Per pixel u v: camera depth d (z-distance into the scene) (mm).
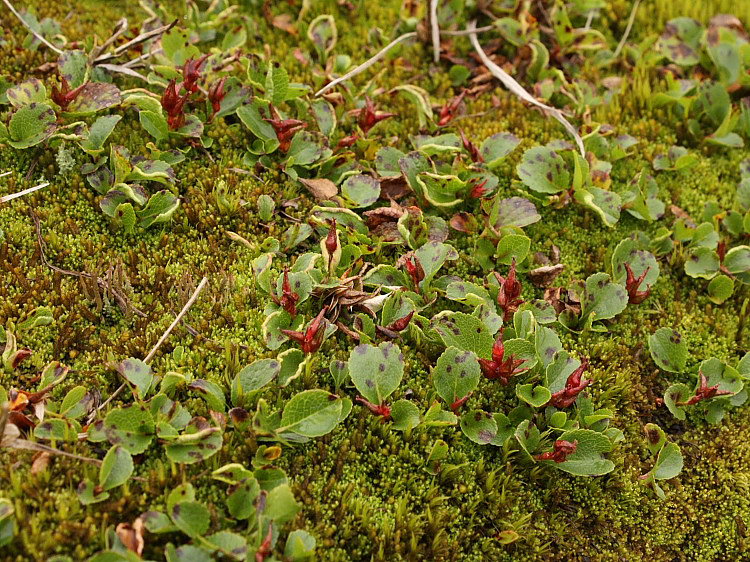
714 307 536
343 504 479
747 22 599
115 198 515
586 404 501
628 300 526
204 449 474
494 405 502
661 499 500
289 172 530
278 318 499
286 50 573
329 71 562
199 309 506
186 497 464
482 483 492
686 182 557
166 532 467
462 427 493
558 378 500
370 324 503
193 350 499
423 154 531
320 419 482
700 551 500
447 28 584
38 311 496
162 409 481
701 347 526
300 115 546
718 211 545
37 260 509
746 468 510
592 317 517
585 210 544
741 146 562
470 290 512
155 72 544
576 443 491
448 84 574
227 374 492
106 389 489
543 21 589
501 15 590
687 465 509
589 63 584
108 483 466
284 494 466
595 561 492
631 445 506
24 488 466
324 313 506
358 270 516
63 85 518
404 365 496
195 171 530
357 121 554
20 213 514
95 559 455
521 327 504
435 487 487
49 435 472
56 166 522
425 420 490
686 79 578
